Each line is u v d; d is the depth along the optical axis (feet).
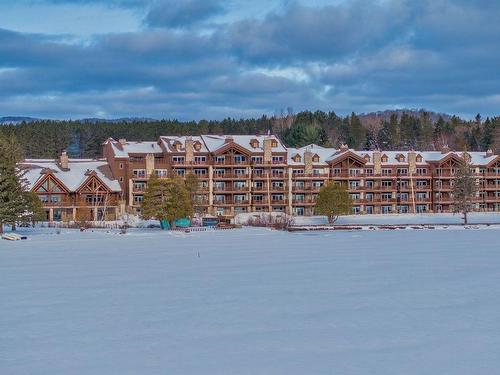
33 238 294.87
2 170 324.80
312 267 175.22
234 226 376.07
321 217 452.35
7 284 147.43
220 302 123.44
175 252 223.30
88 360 85.25
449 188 522.47
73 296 131.03
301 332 99.25
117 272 167.63
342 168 505.66
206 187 482.28
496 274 158.61
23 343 93.91
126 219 413.39
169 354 87.76
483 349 88.99
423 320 106.52
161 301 124.88
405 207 518.37
